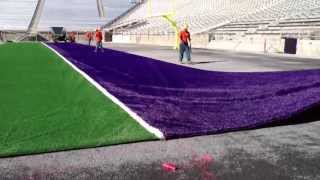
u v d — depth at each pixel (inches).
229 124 253.0
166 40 1843.0
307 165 184.9
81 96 357.4
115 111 293.1
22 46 1379.2
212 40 1536.7
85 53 1021.8
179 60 775.1
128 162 189.8
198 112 288.7
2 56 874.1
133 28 2518.5
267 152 203.6
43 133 235.8
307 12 1247.5
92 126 251.4
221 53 1082.1
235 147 212.4
